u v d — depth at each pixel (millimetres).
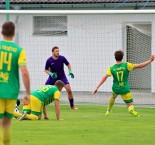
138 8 66938
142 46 64375
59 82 37875
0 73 23375
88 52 64812
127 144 27500
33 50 64188
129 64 39875
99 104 53125
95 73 64188
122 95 40312
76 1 67812
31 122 35812
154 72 62000
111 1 67250
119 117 40281
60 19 64938
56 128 32938
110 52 64188
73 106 48125
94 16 64562
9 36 23750
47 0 68188
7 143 23531
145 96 61125
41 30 64562
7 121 23547
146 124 35312
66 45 64938
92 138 29234
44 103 37375
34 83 63875
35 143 27516
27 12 46062
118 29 64188
